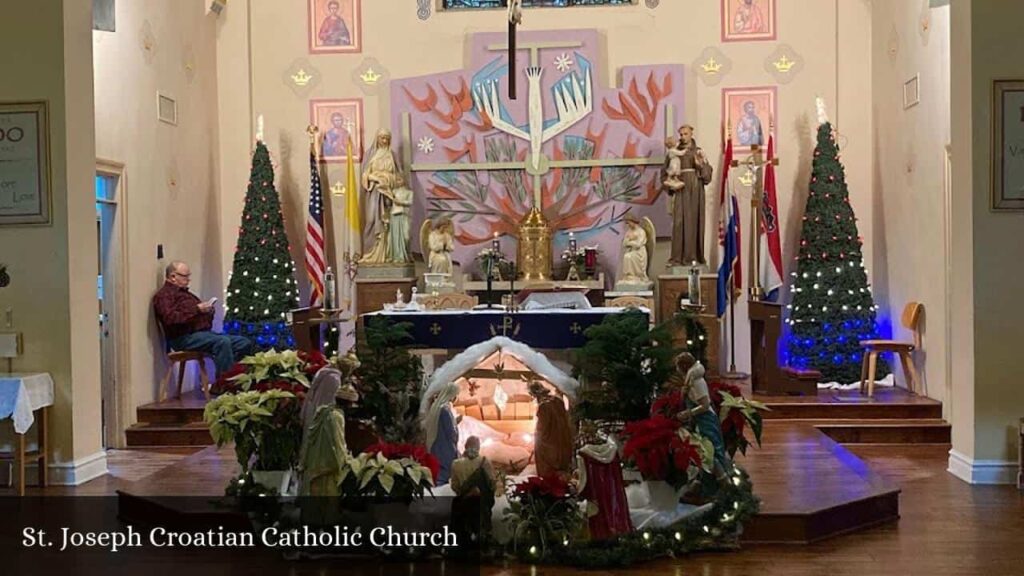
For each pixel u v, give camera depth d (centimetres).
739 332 1373
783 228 1373
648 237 1332
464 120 1390
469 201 1387
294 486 727
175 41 1284
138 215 1176
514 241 1383
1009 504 827
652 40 1385
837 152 1293
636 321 795
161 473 873
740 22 1380
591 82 1381
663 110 1376
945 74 1113
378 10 1403
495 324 923
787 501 757
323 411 674
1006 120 898
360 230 1375
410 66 1400
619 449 741
